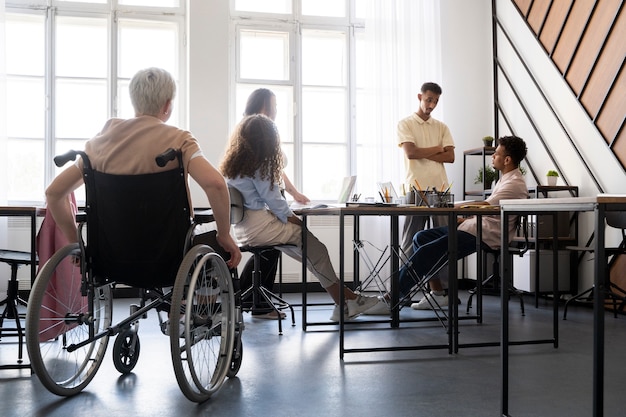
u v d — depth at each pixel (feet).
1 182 15.81
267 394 6.98
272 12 18.33
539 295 16.08
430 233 12.24
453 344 9.65
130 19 17.47
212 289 7.31
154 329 11.27
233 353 7.67
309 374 7.92
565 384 7.52
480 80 19.12
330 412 6.32
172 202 6.63
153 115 7.01
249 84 18.21
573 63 15.15
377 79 17.93
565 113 15.49
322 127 18.78
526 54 17.26
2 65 15.87
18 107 16.92
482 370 8.18
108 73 17.37
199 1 16.99
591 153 14.51
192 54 16.93
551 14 16.06
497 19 18.72
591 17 14.48
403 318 12.45
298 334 10.78
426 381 7.59
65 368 8.00
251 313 13.01
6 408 6.43
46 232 8.92
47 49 16.97
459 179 18.89
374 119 17.92
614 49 13.69
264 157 10.57
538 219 14.38
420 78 18.13
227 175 10.80
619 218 11.78
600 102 14.12
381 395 6.96
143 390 7.16
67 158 6.39
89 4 17.20
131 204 6.59
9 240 16.20
